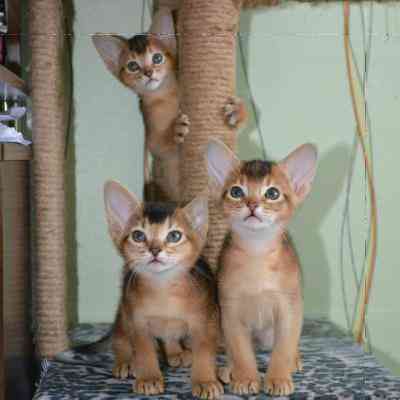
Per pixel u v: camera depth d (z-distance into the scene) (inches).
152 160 31.8
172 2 31.7
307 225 31.9
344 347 32.2
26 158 31.0
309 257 32.0
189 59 31.6
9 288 30.5
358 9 32.4
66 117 32.1
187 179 31.3
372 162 32.5
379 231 32.7
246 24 32.0
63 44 32.0
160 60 31.6
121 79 31.9
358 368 31.3
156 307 29.1
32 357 32.0
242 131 31.9
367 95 32.4
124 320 30.5
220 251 29.2
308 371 30.9
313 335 32.3
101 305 32.2
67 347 32.1
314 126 32.3
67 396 29.4
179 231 29.0
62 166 32.1
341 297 32.5
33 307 32.1
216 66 31.6
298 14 32.3
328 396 29.3
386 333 32.9
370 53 32.5
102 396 29.2
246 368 29.4
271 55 31.9
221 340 29.6
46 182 32.0
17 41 31.9
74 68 32.0
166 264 28.7
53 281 32.2
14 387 30.8
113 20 31.9
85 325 32.2
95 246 32.1
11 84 29.3
